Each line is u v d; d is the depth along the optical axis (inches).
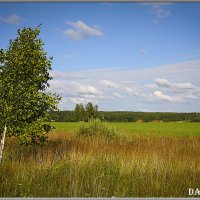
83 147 535.5
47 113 389.7
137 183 315.9
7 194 271.6
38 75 393.4
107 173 342.0
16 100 377.1
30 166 361.4
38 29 394.0
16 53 383.2
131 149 522.6
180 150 532.7
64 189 286.5
